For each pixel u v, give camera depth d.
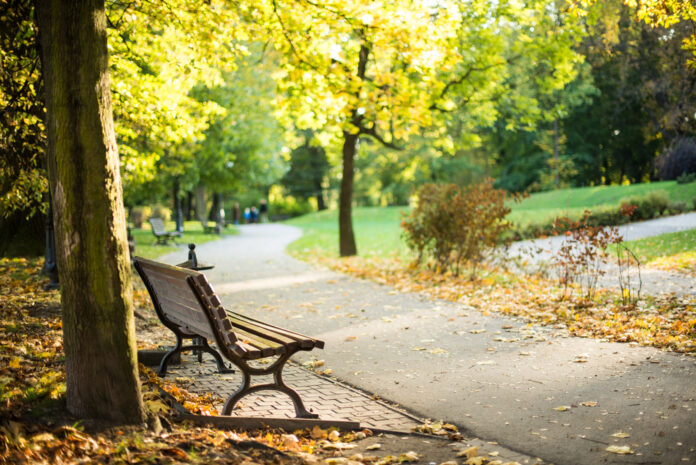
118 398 4.31
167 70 11.16
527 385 6.16
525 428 5.02
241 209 75.69
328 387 6.38
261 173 37.44
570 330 8.40
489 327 9.01
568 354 7.22
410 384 6.41
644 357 6.86
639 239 18.84
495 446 4.68
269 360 7.51
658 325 8.20
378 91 10.19
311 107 12.34
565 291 10.73
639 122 41.88
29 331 7.52
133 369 4.41
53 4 4.15
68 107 4.17
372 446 4.68
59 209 4.27
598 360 6.88
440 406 5.70
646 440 4.60
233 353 5.05
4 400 4.34
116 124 11.26
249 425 4.95
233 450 4.17
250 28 9.41
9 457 3.54
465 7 16.05
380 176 65.19
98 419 4.27
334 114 11.41
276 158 37.41
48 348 6.64
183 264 7.74
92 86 4.21
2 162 8.21
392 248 22.45
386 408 5.71
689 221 22.27
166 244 26.36
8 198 8.83
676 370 6.30
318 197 73.19
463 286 12.73
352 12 8.62
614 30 19.48
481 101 18.64
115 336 4.32
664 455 4.30
